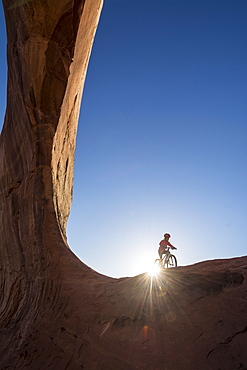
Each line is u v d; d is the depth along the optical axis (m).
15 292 8.20
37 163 7.96
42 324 5.55
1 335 6.57
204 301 3.96
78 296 5.48
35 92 7.64
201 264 5.03
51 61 7.55
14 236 8.80
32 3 6.89
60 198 9.45
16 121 9.04
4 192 9.80
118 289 5.11
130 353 3.65
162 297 4.36
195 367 3.11
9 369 5.01
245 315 3.40
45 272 6.71
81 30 8.17
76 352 4.25
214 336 3.34
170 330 3.74
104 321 4.42
